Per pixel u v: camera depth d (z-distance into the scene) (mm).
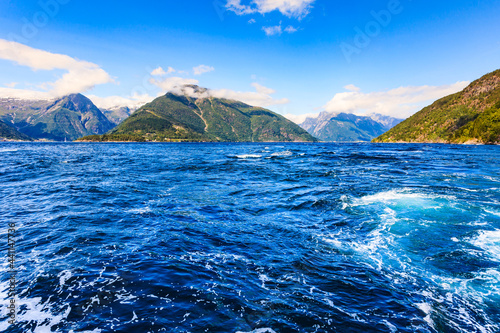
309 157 49625
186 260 8172
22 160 43156
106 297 6254
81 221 11891
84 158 48688
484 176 23594
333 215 12906
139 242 9547
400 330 5340
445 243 9367
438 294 6543
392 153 59438
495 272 7445
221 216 12859
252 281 7070
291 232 10727
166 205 14867
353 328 5371
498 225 10953
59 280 6961
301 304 6125
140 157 52094
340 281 7117
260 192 18375
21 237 9961
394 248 9094
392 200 15180
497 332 5301
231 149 91562
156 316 5613
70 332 5172
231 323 5453
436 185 19422
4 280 6957
